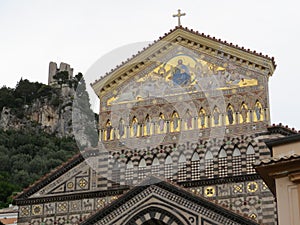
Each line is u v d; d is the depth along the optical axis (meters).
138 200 39.06
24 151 167.62
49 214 42.81
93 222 39.41
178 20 45.72
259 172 26.27
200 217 37.19
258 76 42.19
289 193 25.09
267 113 41.00
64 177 43.62
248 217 35.97
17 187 133.50
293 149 26.39
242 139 40.78
